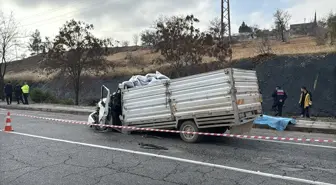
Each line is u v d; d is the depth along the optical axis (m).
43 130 11.15
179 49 22.89
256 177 5.73
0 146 8.43
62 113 18.59
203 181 5.52
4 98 28.84
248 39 58.94
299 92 19.39
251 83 9.22
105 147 8.30
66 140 9.27
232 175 5.85
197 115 8.58
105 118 10.74
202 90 8.49
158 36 24.12
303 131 11.42
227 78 8.04
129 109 10.23
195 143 8.77
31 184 5.42
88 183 5.45
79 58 27.20
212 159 7.00
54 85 33.88
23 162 6.82
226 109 8.07
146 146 8.41
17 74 44.12
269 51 25.48
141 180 5.59
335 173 5.99
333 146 8.41
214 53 23.22
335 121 13.11
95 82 31.36
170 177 5.74
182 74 23.62
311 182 5.47
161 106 9.38
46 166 6.50
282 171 6.11
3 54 31.23
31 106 21.77
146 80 10.88
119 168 6.33
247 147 8.25
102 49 28.16
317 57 20.30
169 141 9.10
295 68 20.48
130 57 42.44
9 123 11.08
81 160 6.97
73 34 27.08
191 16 22.97
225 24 35.50
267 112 19.20
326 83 18.83
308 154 7.50
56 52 26.89
